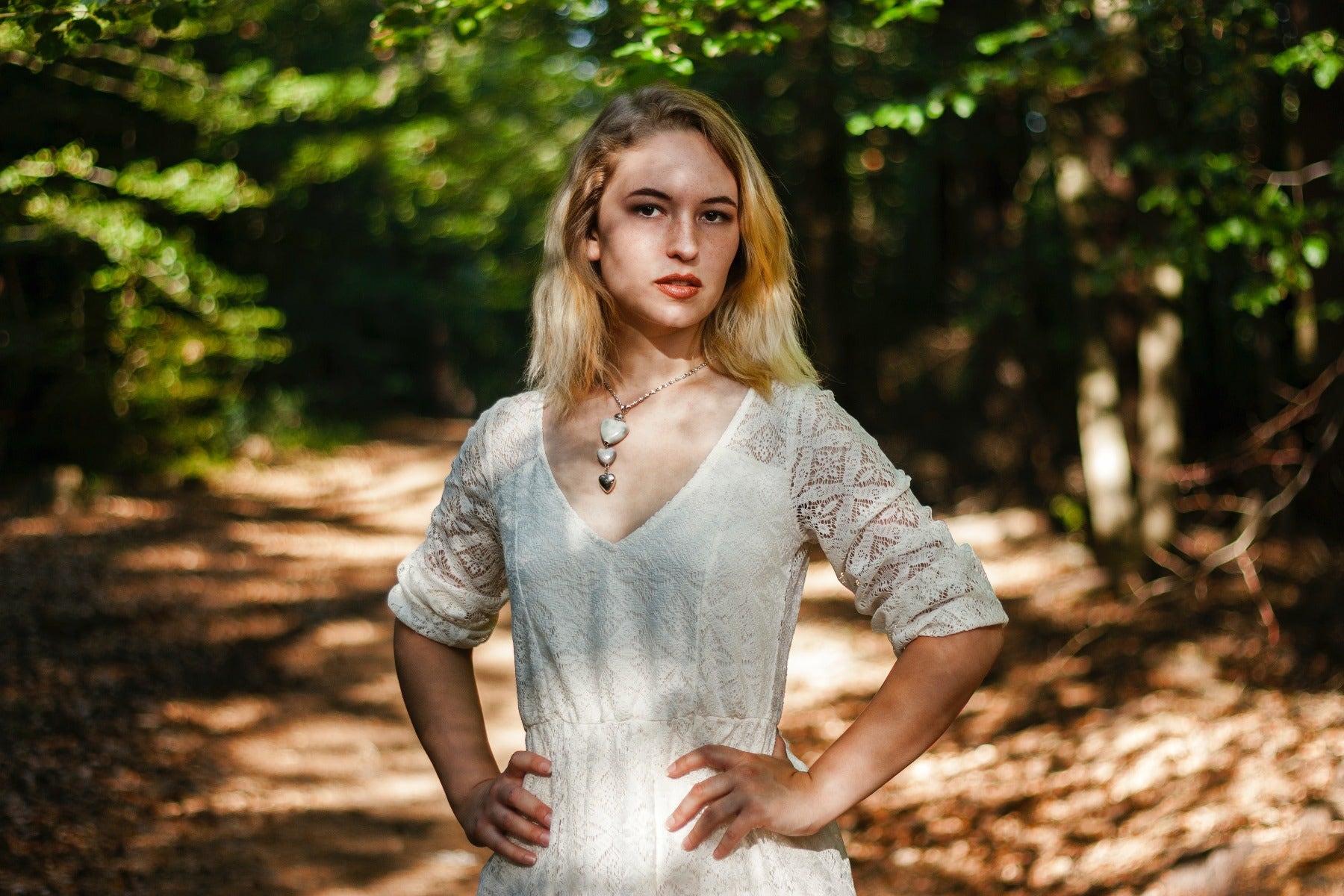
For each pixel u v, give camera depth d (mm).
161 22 3480
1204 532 7992
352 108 9547
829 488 1554
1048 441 10430
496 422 1702
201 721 6363
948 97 4344
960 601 1510
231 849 4812
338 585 9766
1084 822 4570
